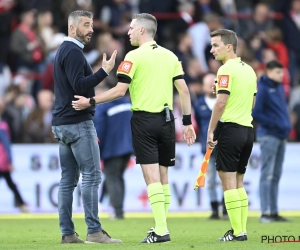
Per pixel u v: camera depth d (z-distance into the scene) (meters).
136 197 51.44
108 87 51.22
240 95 28.53
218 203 45.88
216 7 66.62
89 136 28.34
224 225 41.06
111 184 45.12
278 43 64.12
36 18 62.06
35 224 42.75
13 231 37.41
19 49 60.84
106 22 64.38
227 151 28.52
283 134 42.06
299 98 62.12
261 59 64.00
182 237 32.69
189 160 51.78
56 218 47.47
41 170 50.81
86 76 28.41
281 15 67.69
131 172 51.41
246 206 29.50
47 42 61.31
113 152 44.22
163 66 28.44
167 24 65.50
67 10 62.66
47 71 58.19
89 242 28.48
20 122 54.78
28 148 50.72
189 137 29.30
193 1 65.69
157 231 28.09
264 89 41.94
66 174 28.94
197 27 63.69
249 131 28.91
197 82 59.38
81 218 46.75
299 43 67.19
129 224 42.09
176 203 51.50
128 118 44.56
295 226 39.47
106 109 44.12
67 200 28.83
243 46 60.75
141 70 28.14
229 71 28.44
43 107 54.25
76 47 28.22
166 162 29.03
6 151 49.69
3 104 54.06
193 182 51.69
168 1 65.81
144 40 28.69
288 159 52.81
